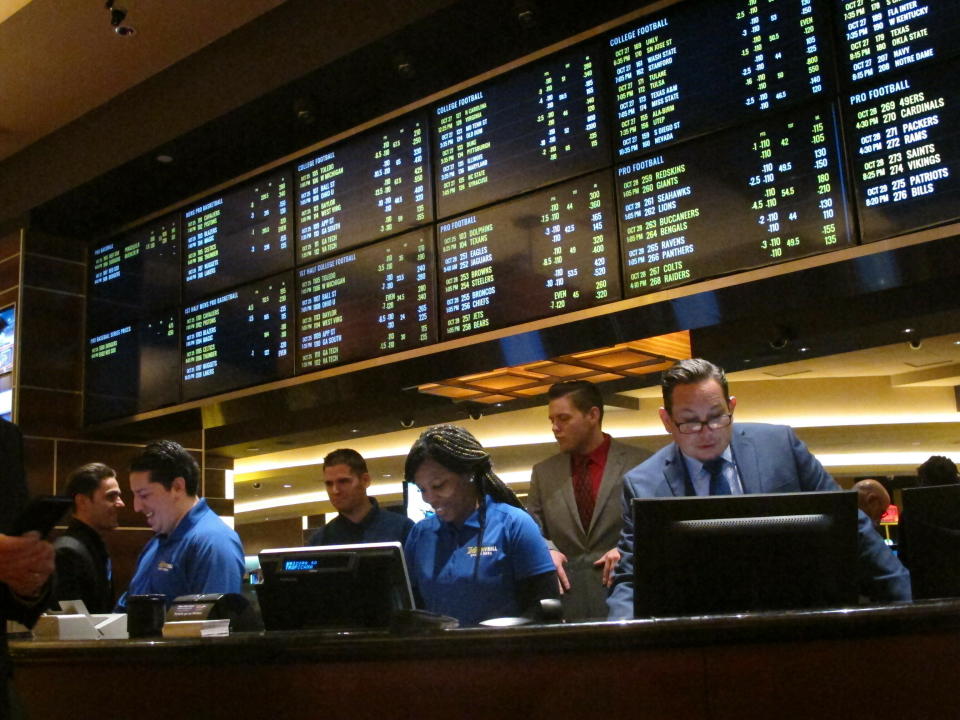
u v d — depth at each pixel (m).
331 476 3.78
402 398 4.35
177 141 4.39
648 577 1.84
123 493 5.28
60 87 4.64
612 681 1.75
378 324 4.00
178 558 2.98
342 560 2.13
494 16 3.55
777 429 2.53
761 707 1.71
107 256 5.25
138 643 2.05
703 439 2.31
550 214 3.59
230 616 2.56
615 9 3.54
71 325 5.24
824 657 1.72
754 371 7.76
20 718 1.67
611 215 3.44
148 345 4.91
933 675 1.74
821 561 1.82
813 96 3.08
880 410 8.59
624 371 3.91
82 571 3.52
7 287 5.19
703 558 1.83
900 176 2.90
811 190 3.05
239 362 4.46
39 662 2.19
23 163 5.22
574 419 3.44
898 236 2.86
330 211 4.27
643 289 3.32
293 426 5.09
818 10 3.12
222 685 2.00
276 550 2.20
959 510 2.00
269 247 4.46
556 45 3.65
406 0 3.62
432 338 3.83
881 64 2.98
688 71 3.35
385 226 4.05
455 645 1.79
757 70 3.21
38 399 5.05
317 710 1.91
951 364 7.83
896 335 3.33
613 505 3.38
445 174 3.91
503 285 3.67
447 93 3.93
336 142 4.27
